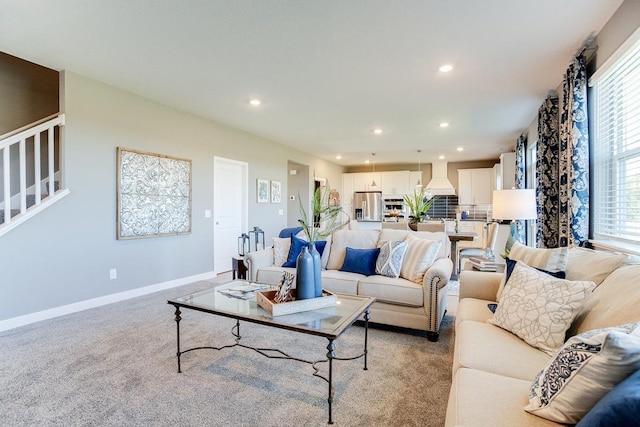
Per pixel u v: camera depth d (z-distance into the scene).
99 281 3.67
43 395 1.91
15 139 3.03
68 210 3.41
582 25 2.45
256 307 2.13
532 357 1.49
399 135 6.19
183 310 3.50
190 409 1.79
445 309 3.28
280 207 6.94
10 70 3.83
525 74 3.36
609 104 2.57
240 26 2.49
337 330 1.73
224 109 4.59
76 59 3.10
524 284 1.82
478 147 7.38
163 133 4.38
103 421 1.69
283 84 3.65
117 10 2.30
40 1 2.20
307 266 2.13
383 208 9.98
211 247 5.16
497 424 1.03
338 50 2.86
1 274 2.95
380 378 2.13
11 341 2.68
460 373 1.39
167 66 3.22
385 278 3.06
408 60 3.05
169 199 4.44
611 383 0.89
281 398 1.90
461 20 2.39
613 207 2.51
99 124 3.66
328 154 8.42
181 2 2.20
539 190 3.94
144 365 2.28
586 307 1.57
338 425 1.67
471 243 6.36
